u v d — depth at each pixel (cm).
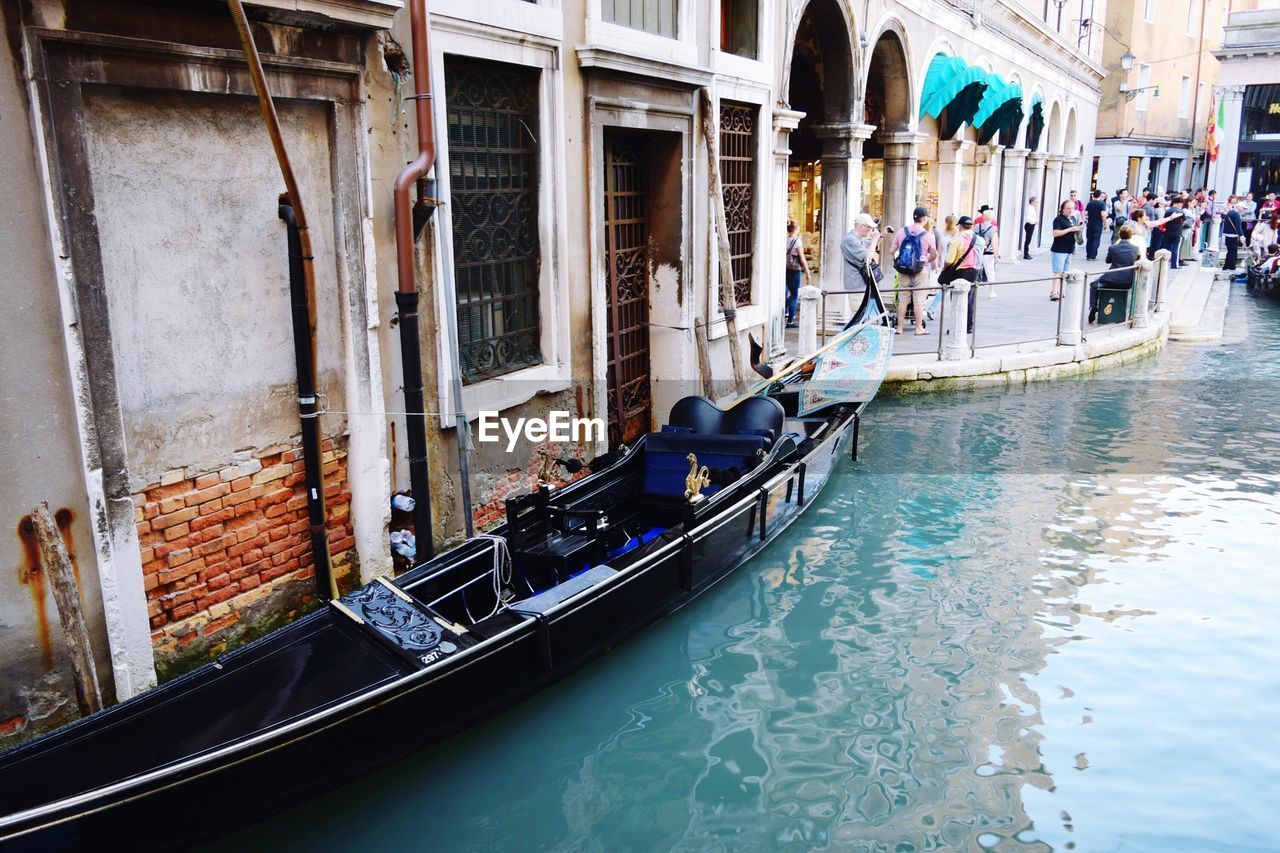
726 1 957
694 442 644
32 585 388
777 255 1066
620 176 790
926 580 636
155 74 405
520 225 650
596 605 491
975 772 444
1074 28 2611
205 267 446
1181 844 396
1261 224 2183
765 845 400
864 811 419
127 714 372
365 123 504
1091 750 459
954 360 1134
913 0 1439
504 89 619
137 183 414
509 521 528
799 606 600
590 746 465
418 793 430
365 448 528
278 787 364
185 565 453
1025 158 2214
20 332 373
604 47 660
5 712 385
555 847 401
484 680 437
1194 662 532
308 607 521
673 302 852
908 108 1501
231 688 391
